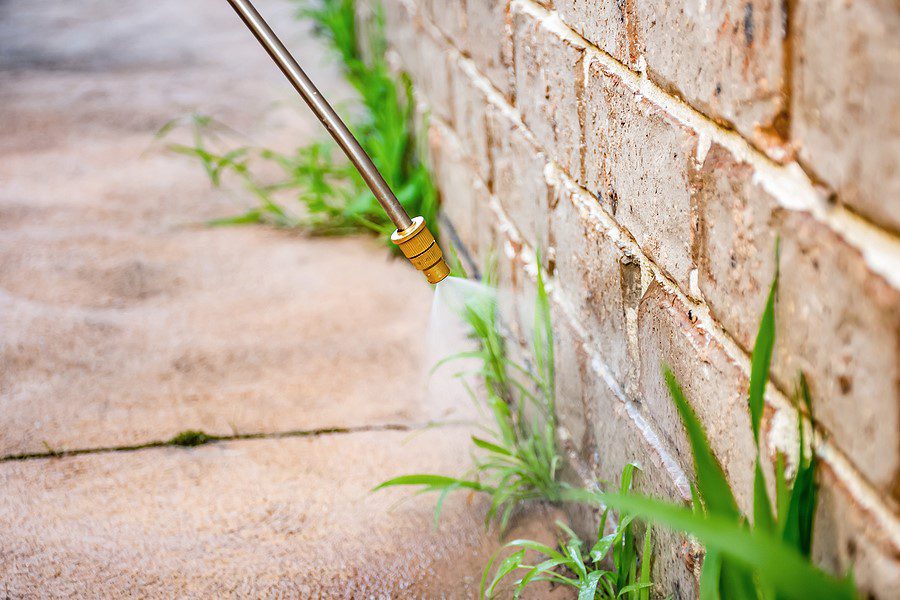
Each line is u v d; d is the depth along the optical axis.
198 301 1.57
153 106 2.53
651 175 0.95
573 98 1.06
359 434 1.30
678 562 0.96
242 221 1.84
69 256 1.68
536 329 1.19
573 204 1.09
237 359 1.44
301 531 1.18
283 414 1.34
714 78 0.86
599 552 1.01
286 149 2.23
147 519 1.19
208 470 1.25
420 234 1.01
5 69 2.89
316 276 1.65
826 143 0.78
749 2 0.82
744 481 0.88
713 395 0.90
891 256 0.75
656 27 0.92
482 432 1.30
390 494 1.22
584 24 1.02
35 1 3.81
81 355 1.44
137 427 1.31
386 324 1.51
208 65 2.90
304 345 1.47
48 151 2.22
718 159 0.87
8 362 1.41
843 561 0.80
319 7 3.13
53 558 1.14
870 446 0.77
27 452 1.27
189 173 2.10
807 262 0.80
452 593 1.11
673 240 0.93
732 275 0.87
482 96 1.32
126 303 1.56
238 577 1.12
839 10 0.76
